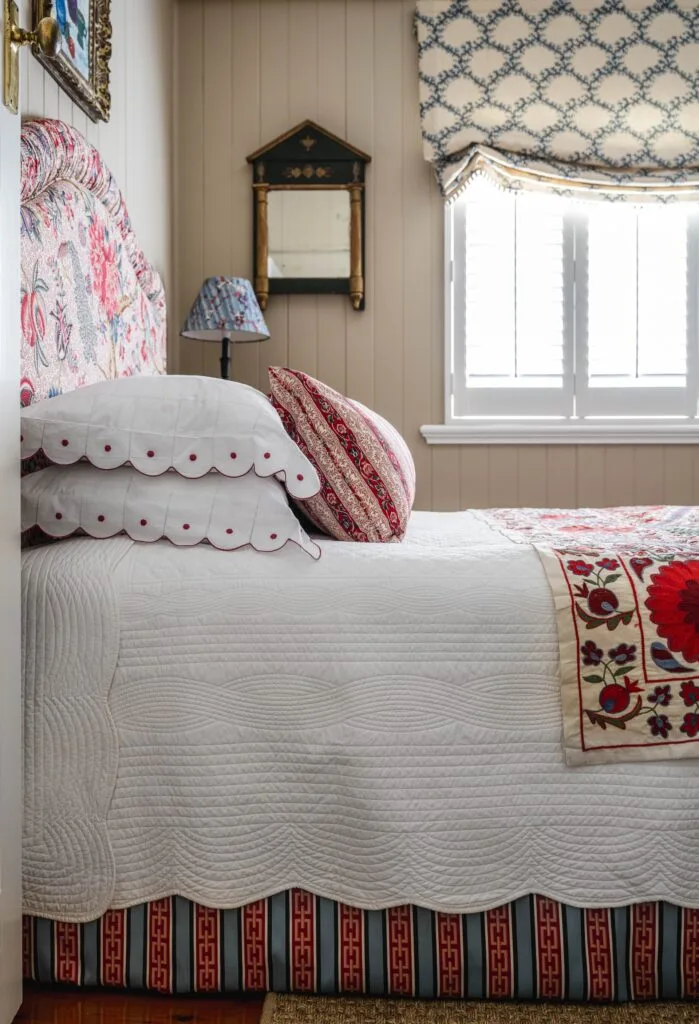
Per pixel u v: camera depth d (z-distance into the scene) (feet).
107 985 4.19
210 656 4.19
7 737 3.76
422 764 4.13
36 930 4.19
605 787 4.10
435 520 7.55
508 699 4.16
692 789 4.09
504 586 4.26
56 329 5.76
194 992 4.19
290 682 4.17
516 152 11.03
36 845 4.15
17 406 3.90
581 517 7.51
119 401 4.63
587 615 4.18
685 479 11.35
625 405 11.48
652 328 11.46
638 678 4.13
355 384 11.44
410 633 4.19
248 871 4.15
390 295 11.41
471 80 10.98
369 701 4.15
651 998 4.13
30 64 6.20
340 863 4.14
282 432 4.57
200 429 4.54
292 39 11.32
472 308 11.45
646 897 4.09
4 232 3.75
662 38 10.95
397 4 11.25
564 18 10.96
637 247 11.37
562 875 4.11
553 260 11.41
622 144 10.98
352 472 5.38
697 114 10.97
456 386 11.48
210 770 4.14
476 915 4.14
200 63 11.35
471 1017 4.04
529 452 11.41
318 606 4.23
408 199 11.35
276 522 4.47
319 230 11.27
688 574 4.30
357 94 11.32
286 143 11.19
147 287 8.78
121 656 4.20
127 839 4.15
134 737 4.17
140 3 9.47
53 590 4.25
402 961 4.14
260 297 11.25
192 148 11.41
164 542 4.54
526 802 4.12
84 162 6.57
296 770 4.15
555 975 4.11
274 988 4.17
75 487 4.58
